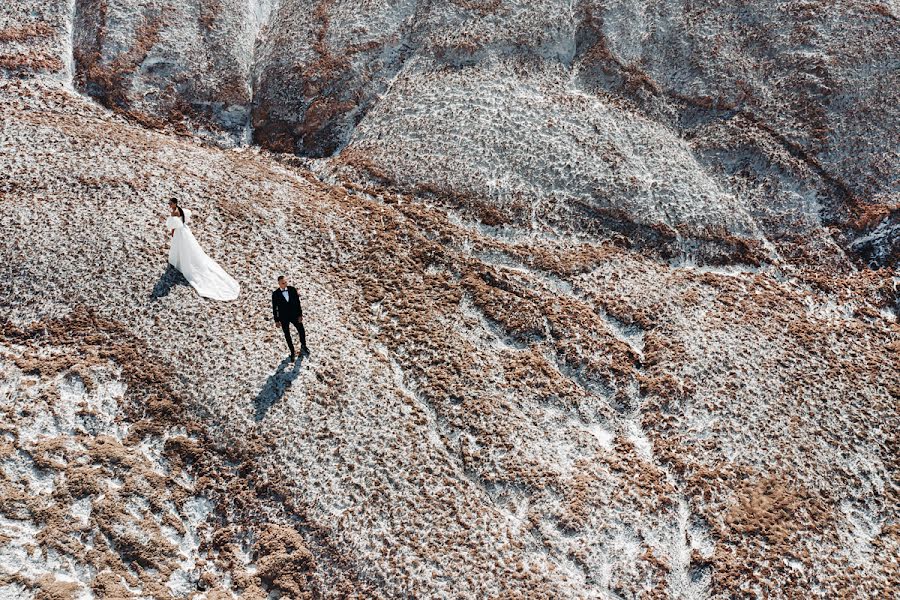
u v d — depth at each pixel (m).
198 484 14.99
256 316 18.09
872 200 23.00
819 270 22.09
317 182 23.81
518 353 18.70
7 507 13.70
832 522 15.94
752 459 16.81
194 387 16.31
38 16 26.66
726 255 22.11
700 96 25.67
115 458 14.95
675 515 15.77
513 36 26.88
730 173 24.08
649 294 20.48
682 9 27.88
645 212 22.53
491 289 20.16
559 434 16.92
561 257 21.41
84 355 16.58
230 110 26.20
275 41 28.05
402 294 19.75
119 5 26.84
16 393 15.66
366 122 25.59
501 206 22.62
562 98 25.58
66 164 20.89
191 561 14.07
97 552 13.53
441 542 14.40
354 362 17.55
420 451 15.96
